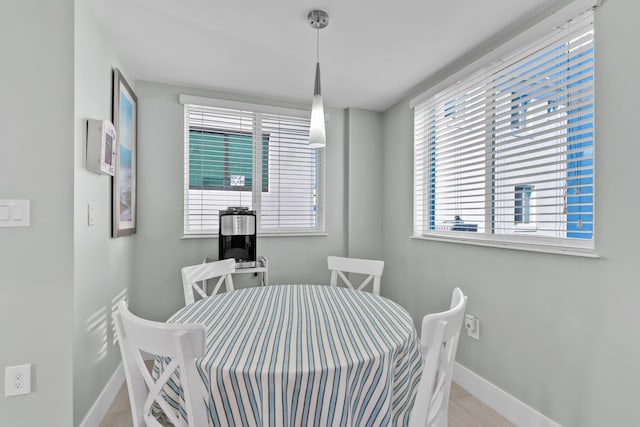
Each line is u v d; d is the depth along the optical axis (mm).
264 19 1718
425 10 1636
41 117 1373
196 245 2627
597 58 1386
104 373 1788
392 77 2439
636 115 1250
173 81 2502
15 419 1355
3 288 1341
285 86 2602
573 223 1509
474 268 2057
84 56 1527
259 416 896
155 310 2490
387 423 982
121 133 2041
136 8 1613
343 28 1802
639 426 1242
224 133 2762
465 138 2225
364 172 3123
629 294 1274
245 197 2828
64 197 1400
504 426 1726
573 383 1475
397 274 2920
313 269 3006
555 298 1559
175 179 2566
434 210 2518
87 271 1561
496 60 1870
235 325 1263
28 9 1361
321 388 906
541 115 1646
